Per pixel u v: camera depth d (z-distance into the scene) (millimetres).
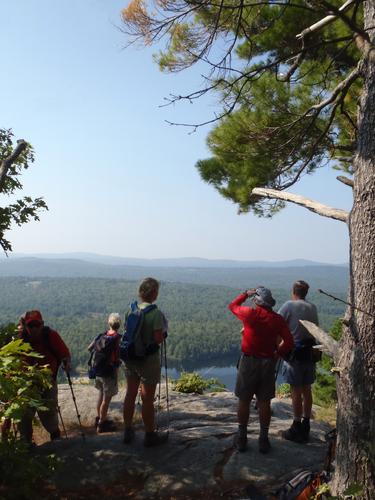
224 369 197250
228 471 4539
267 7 4949
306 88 6086
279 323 4695
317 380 13562
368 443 3379
